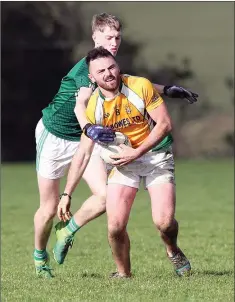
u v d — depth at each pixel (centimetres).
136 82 1577
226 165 5822
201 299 1509
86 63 1606
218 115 6288
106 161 1603
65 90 1781
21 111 6375
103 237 2667
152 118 1588
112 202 1652
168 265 2006
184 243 2483
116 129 1599
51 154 1811
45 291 1609
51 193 1828
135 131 1605
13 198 3941
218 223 3011
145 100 1572
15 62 6362
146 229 2856
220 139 6266
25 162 6372
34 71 6381
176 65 6412
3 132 6366
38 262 1838
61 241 1792
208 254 2233
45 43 6384
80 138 1816
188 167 5709
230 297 1531
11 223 3067
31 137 6397
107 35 1698
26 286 1675
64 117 1795
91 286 1645
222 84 6347
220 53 6397
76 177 1658
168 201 1642
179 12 6475
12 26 6375
